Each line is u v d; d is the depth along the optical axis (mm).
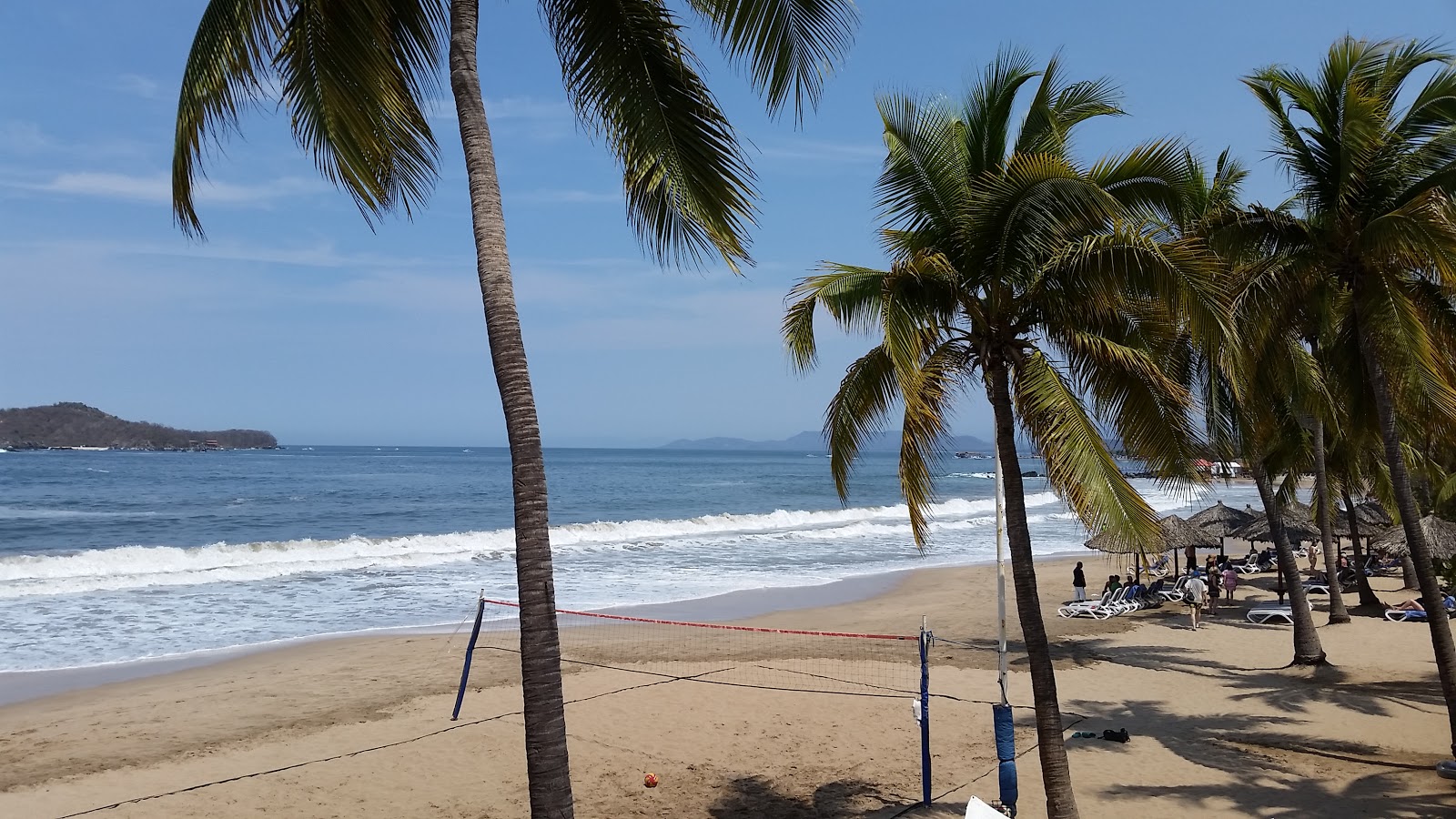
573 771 10414
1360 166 9523
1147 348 8531
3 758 10789
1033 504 69000
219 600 23172
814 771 10461
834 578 29047
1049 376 7328
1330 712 12617
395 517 52625
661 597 24391
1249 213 10281
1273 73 10180
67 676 15109
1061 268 7395
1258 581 28141
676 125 5883
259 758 10805
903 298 7238
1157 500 55031
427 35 6141
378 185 6059
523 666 4797
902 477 7668
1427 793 9359
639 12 5727
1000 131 8086
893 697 13656
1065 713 12797
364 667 15695
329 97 5707
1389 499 21578
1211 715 12617
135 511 53562
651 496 78562
